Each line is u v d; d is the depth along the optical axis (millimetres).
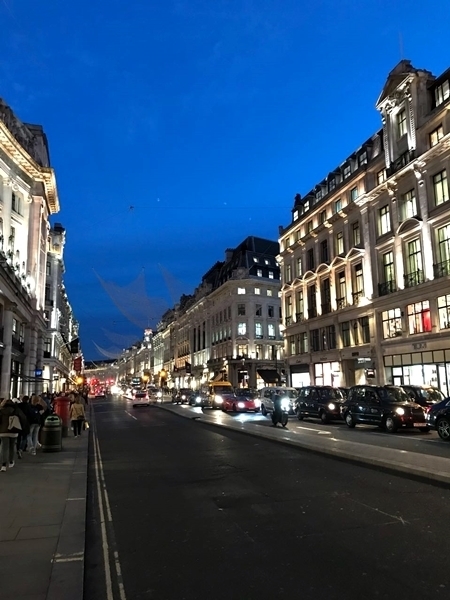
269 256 74312
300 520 6324
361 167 35469
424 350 28109
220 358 73562
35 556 5062
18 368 32594
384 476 9102
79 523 6320
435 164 27922
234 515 6738
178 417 30938
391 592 4055
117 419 30609
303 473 9688
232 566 4805
